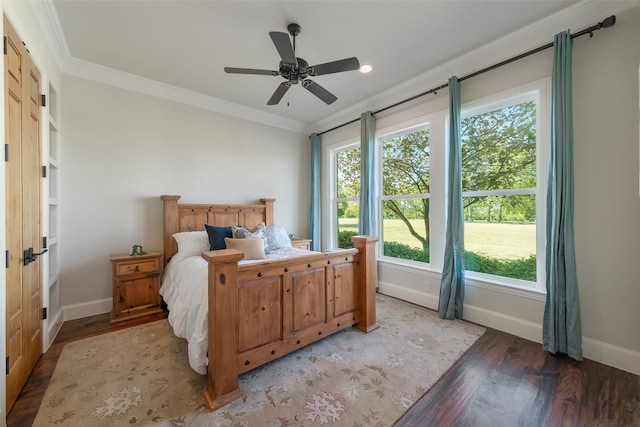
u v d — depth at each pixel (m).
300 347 2.12
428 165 3.35
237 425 1.44
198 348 1.74
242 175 4.18
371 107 3.87
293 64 2.07
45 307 2.17
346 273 2.50
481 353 2.17
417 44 2.55
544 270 2.43
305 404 1.60
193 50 2.65
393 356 2.12
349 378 1.84
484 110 2.84
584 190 2.12
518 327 2.48
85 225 2.94
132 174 3.23
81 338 2.41
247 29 2.34
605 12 2.02
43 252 2.08
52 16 2.13
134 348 2.24
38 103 2.05
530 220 2.55
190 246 3.12
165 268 3.24
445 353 2.17
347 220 4.57
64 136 2.82
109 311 3.05
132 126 3.23
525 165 2.58
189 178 3.67
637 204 1.91
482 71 2.68
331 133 4.68
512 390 1.73
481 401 1.63
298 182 4.88
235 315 1.68
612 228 2.01
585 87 2.11
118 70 3.02
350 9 2.10
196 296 2.00
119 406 1.57
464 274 2.88
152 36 2.43
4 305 1.39
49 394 1.66
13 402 1.56
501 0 2.01
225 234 3.18
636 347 1.91
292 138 4.79
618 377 1.86
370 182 3.74
